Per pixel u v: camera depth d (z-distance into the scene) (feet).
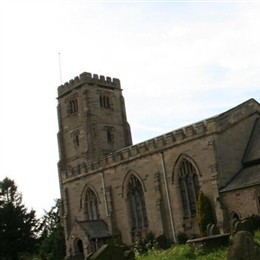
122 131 314.76
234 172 201.77
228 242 105.40
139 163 232.73
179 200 214.07
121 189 240.73
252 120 220.02
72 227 242.17
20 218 278.87
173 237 213.87
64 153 314.96
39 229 302.45
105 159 250.98
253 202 181.06
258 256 67.72
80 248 239.71
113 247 92.84
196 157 206.69
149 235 221.25
